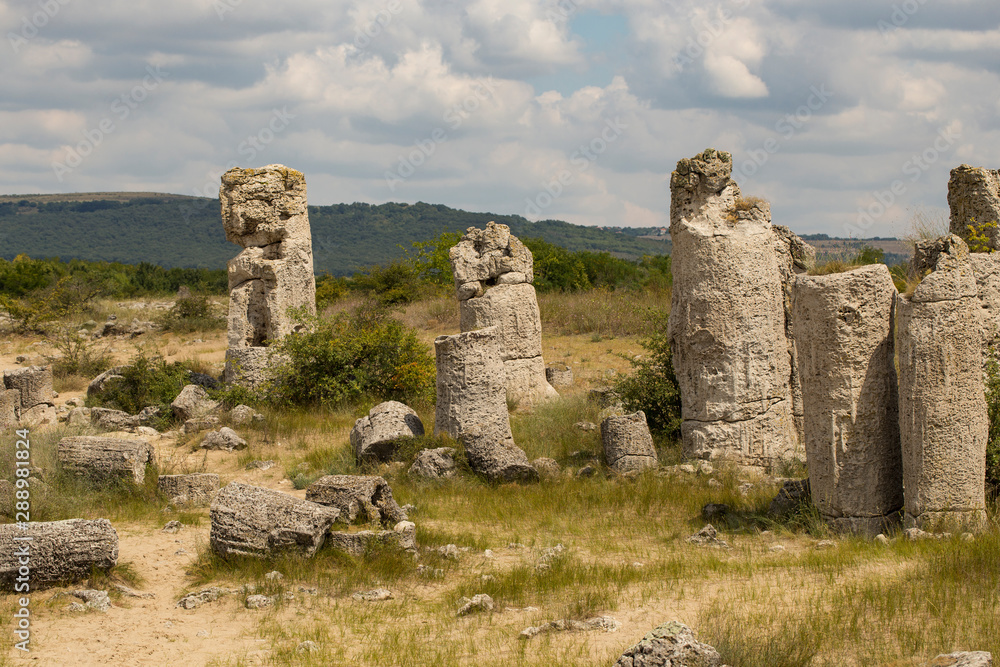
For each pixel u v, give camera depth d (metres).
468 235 17.11
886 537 8.96
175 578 8.41
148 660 6.48
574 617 7.16
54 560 7.82
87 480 11.44
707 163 12.26
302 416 15.94
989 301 10.67
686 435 12.59
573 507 10.95
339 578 8.27
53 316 29.34
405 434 13.12
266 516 8.75
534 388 16.91
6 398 15.24
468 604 7.45
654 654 5.60
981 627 6.26
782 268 13.67
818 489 9.51
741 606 7.08
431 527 10.31
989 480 9.48
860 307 9.16
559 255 35.97
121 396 17.23
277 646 6.73
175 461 13.25
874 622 6.51
